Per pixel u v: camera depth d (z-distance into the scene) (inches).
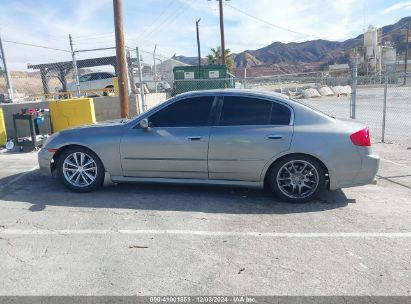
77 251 140.9
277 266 130.0
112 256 136.9
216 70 758.5
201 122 200.5
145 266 129.7
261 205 192.4
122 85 419.2
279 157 192.1
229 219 173.3
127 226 164.7
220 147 194.7
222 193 211.6
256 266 130.0
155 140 201.3
